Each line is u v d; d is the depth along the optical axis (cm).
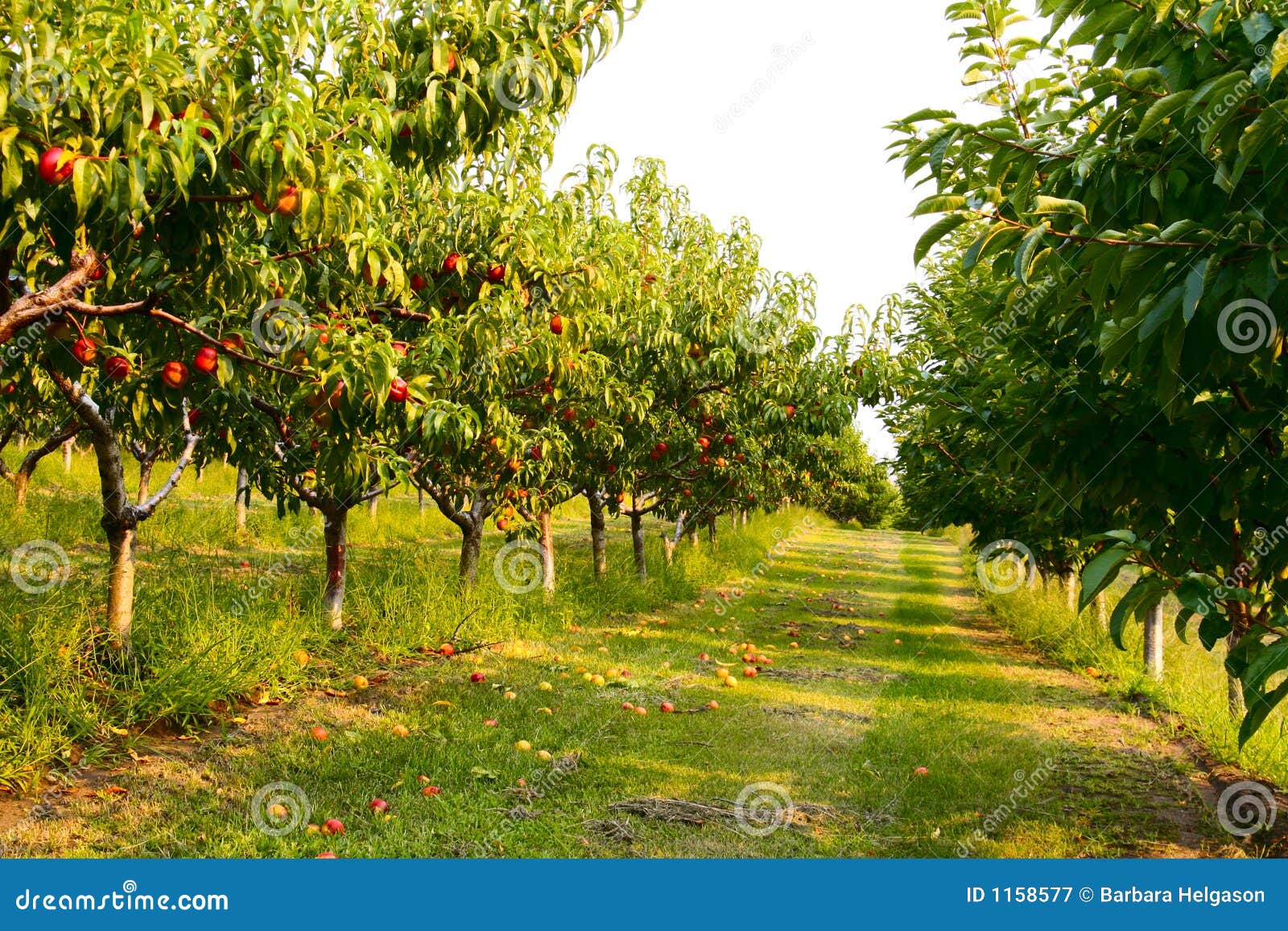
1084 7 256
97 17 271
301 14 326
